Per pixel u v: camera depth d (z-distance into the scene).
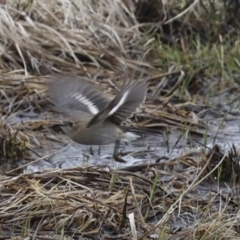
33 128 14.07
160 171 12.30
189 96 15.98
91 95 10.66
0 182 11.23
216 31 18.44
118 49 17.17
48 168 12.38
